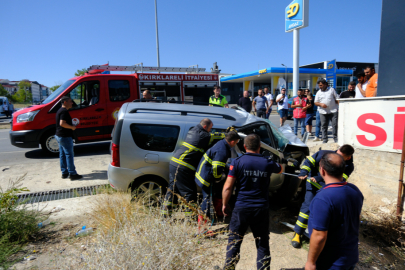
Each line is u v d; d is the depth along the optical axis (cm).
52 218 401
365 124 432
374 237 367
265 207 270
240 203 271
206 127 379
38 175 601
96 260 218
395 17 401
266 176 273
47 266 290
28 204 446
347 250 197
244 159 277
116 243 238
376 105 415
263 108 1059
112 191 458
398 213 373
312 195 346
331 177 205
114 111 802
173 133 417
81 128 757
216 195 398
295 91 1383
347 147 324
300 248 341
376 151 420
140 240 234
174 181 358
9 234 325
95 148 882
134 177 405
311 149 651
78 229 370
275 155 432
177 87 983
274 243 353
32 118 721
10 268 288
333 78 2544
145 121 412
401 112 385
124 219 298
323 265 201
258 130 455
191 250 236
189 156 369
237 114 471
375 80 572
